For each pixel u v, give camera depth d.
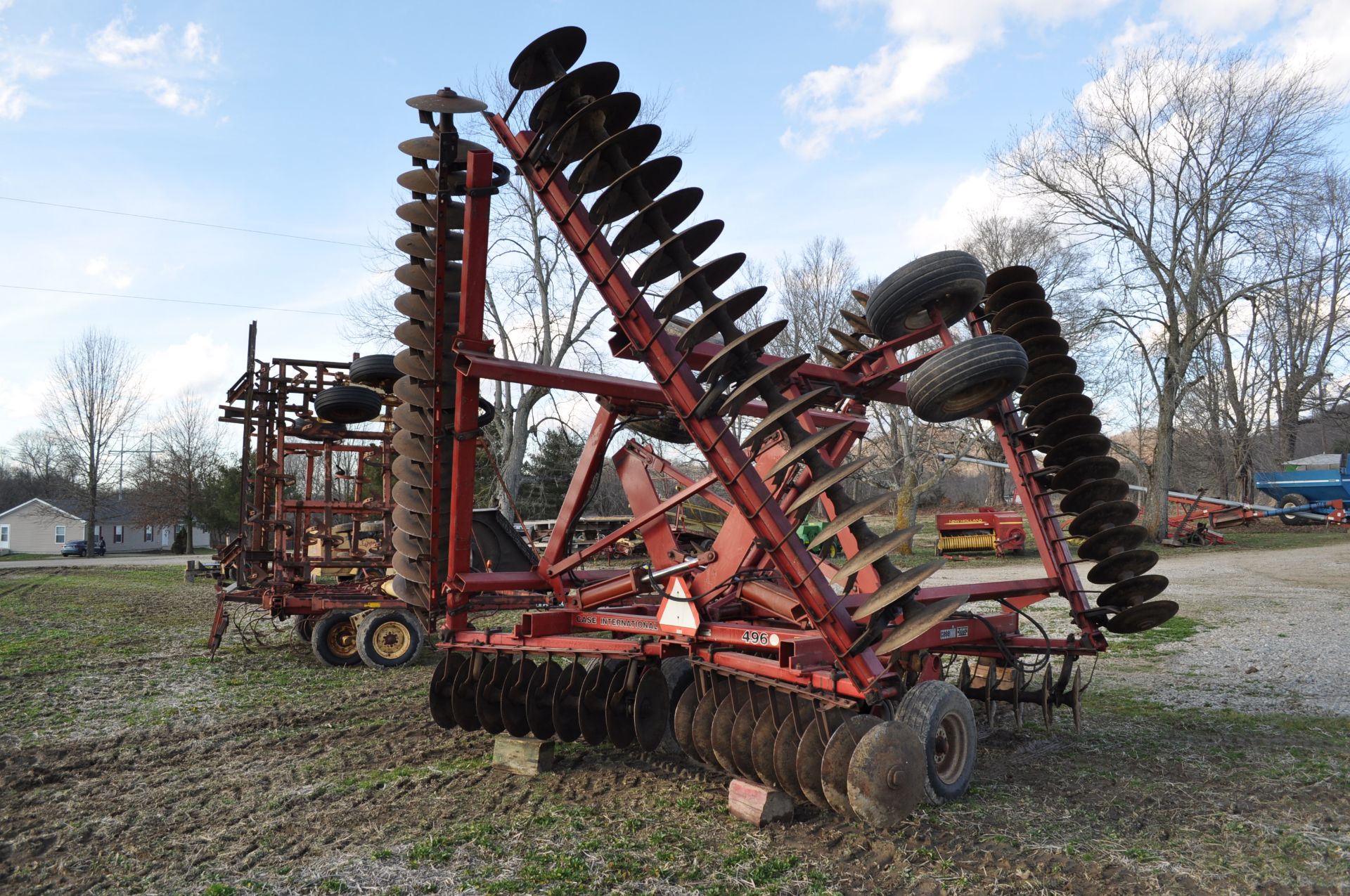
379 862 4.23
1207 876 3.99
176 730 7.06
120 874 4.14
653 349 4.65
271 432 11.48
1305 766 5.70
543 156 4.86
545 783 5.50
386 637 10.25
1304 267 34.09
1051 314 6.70
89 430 53.44
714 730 5.16
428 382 6.17
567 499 6.67
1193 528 29.53
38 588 22.23
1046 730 6.71
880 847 4.35
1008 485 55.06
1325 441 50.94
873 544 4.55
